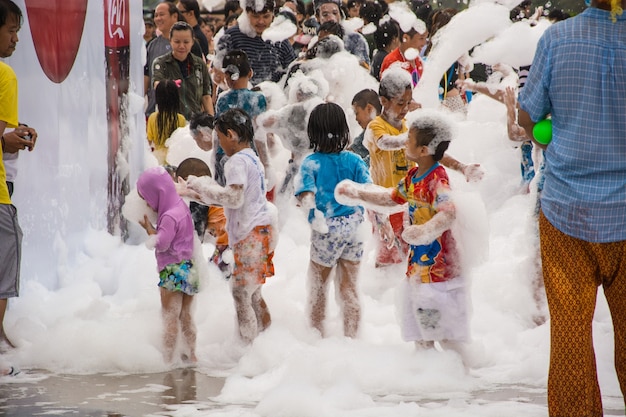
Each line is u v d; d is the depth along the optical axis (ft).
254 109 48.60
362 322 37.63
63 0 47.85
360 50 63.26
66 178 48.26
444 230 31.50
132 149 56.29
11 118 33.14
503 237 51.47
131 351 34.37
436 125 31.89
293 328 37.68
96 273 47.91
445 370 31.65
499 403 28.45
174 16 73.36
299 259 48.14
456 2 71.97
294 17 71.77
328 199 36.65
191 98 66.69
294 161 52.54
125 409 28.27
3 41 34.50
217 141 48.14
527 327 39.17
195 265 35.32
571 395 24.25
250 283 36.37
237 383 30.99
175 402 29.32
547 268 24.88
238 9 79.36
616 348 25.21
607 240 24.16
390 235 44.37
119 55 55.21
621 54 24.27
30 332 37.55
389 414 27.09
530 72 25.21
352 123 54.80
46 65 45.88
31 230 44.47
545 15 60.80
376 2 72.18
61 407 28.48
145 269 47.67
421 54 57.47
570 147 24.47
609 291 24.98
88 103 51.16
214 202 35.50
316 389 29.37
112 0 54.03
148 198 35.42
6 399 29.60
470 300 32.55
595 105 24.30
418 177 32.63
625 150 24.25
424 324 32.17
